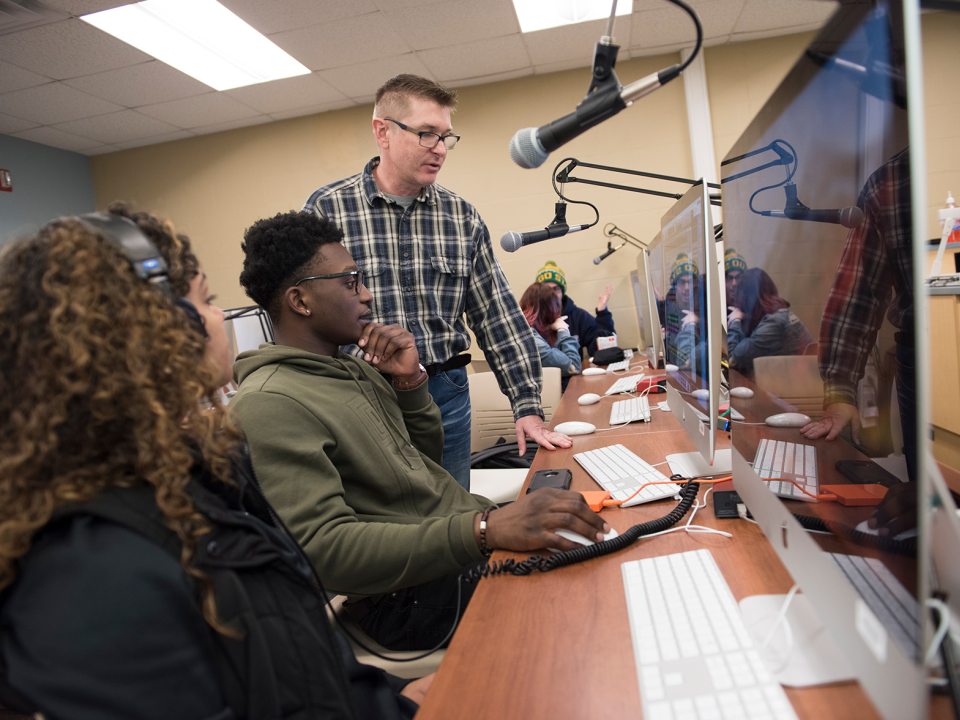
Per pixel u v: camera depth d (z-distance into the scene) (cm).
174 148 479
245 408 106
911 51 43
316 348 126
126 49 335
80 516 50
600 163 430
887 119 48
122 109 410
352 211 179
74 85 370
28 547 49
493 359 201
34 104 390
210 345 68
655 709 55
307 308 123
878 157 50
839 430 61
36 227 56
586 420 189
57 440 50
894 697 43
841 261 61
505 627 73
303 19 323
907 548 43
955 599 57
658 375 240
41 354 50
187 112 426
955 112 361
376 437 120
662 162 422
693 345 116
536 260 444
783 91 71
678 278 131
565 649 67
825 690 55
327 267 122
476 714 57
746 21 372
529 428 168
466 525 96
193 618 51
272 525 74
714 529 93
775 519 75
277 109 437
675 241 133
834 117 58
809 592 62
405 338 140
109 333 52
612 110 88
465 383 191
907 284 49
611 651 66
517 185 439
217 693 52
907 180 46
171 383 56
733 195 97
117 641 46
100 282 53
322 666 59
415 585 105
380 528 100
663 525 95
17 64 339
